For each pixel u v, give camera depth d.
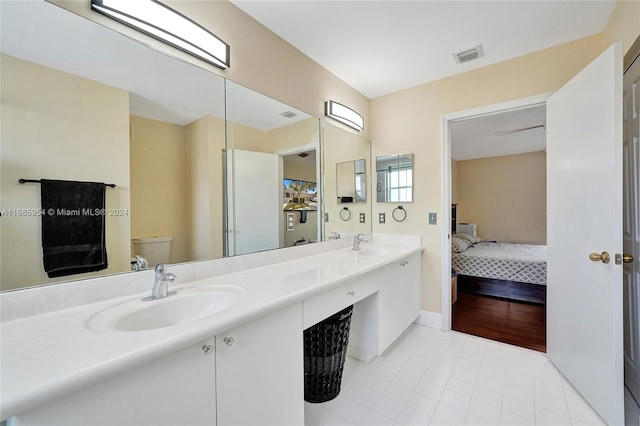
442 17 1.72
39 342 0.74
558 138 1.83
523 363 1.98
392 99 2.82
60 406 0.60
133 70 1.21
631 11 1.46
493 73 2.28
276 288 1.23
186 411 0.82
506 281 3.50
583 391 1.57
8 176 0.90
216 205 1.55
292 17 1.71
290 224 2.03
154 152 1.29
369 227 2.92
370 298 1.90
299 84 2.07
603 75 1.40
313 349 1.55
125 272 1.17
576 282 1.64
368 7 1.63
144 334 0.78
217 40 1.45
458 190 6.12
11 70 0.91
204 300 1.19
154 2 1.22
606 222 1.38
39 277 0.95
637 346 1.53
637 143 1.51
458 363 1.98
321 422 1.43
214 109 1.53
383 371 1.88
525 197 5.44
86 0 1.07
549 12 1.69
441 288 2.56
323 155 2.32
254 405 1.02
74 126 1.05
